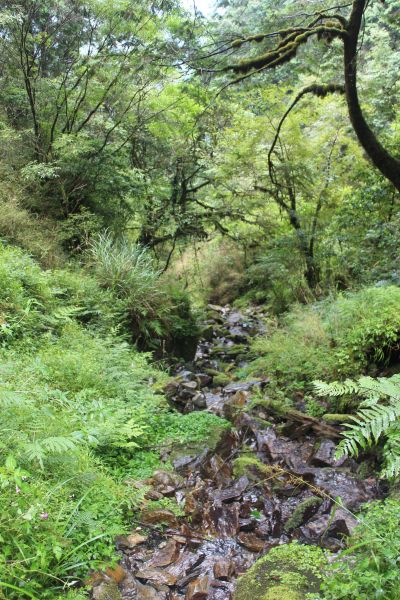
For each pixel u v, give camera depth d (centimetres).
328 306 688
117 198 950
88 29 872
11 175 771
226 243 1402
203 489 382
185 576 291
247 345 891
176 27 797
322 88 809
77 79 887
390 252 773
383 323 512
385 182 779
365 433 220
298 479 345
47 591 230
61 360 450
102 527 291
